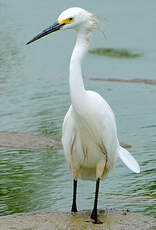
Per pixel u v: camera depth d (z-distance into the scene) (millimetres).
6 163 13133
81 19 9352
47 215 9867
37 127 16172
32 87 21500
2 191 11469
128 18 36656
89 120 9406
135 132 15797
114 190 11617
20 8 39750
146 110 18219
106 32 32562
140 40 30812
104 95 20453
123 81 22859
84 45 9375
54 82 22438
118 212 10109
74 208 10062
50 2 42344
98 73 24500
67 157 9906
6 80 22672
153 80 23078
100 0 43469
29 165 13031
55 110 18062
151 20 36125
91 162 9836
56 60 26719
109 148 9656
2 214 10250
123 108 18531
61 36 31969
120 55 27891
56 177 12305
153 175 12344
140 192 11461
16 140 14766
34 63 25969
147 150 14094
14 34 31516
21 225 9305
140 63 26344
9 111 18000
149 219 9773
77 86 9188
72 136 9680
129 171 12695
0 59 26547
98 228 9258
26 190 11555
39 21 34969
